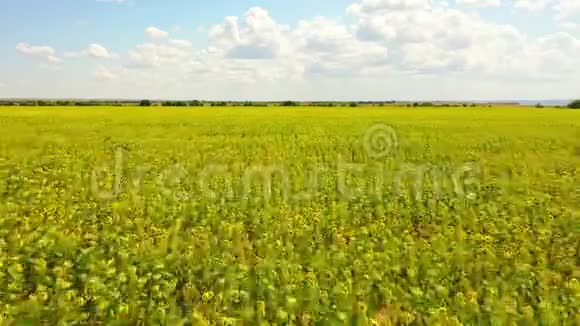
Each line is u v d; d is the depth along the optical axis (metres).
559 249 9.62
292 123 40.69
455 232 10.41
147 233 10.20
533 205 12.79
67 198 13.11
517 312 6.95
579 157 22.34
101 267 8.28
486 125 39.62
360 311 6.94
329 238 10.27
